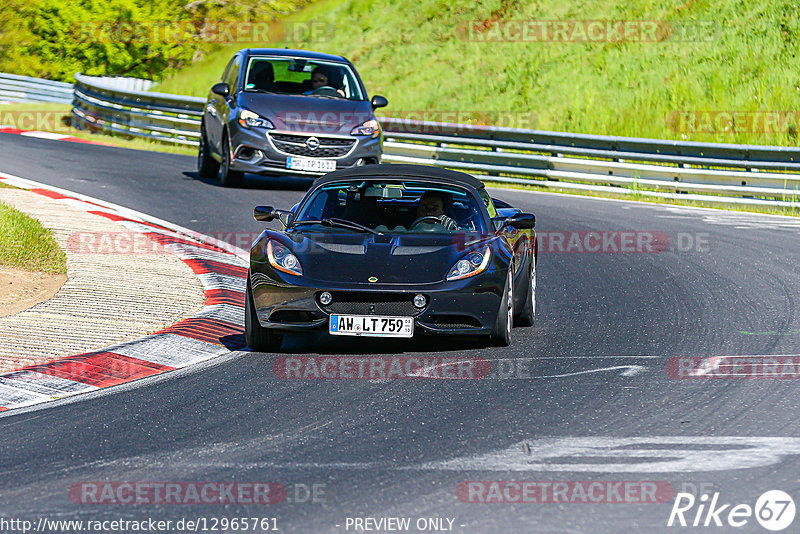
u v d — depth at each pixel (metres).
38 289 33.72
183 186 60.09
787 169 62.66
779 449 19.28
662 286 38.47
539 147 70.56
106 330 29.17
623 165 67.00
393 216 31.27
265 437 20.31
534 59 106.69
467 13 118.44
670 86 96.31
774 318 32.47
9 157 66.50
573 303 35.66
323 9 130.62
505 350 28.33
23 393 23.52
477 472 18.09
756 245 47.78
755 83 93.75
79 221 45.91
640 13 109.75
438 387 24.16
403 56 115.38
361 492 17.08
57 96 115.19
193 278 36.75
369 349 28.45
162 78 125.69
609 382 24.58
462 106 102.12
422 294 27.06
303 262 27.81
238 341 29.27
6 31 126.88
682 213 58.66
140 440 20.16
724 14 105.19
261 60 61.88
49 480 17.80
